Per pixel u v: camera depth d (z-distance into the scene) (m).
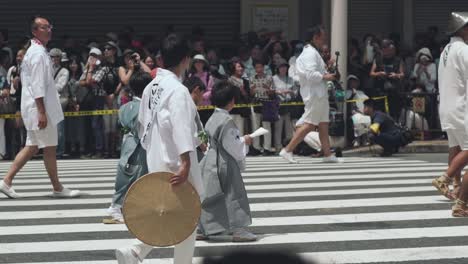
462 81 12.63
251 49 24.27
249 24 29.39
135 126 11.76
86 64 22.69
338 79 19.97
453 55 12.61
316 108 19.20
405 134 22.17
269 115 22.22
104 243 10.81
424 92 24.59
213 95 10.56
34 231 11.63
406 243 10.65
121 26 29.14
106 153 22.72
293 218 12.44
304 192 15.03
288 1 29.55
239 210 10.55
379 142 22.06
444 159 21.19
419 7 31.09
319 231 11.45
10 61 23.52
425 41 27.00
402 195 14.57
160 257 10.00
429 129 24.66
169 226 7.86
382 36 30.36
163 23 29.23
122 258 8.36
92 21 29.02
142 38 25.00
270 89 22.20
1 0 28.75
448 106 12.77
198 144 8.79
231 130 10.45
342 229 11.58
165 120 8.20
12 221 12.41
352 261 9.69
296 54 23.00
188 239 8.28
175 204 7.88
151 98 8.39
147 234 7.83
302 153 22.23
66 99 22.09
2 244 10.81
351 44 26.17
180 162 8.09
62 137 22.44
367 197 14.35
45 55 13.76
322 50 19.20
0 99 22.17
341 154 21.89
